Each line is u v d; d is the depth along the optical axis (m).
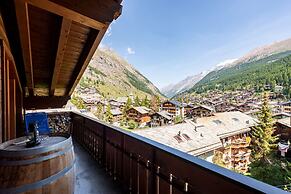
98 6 2.37
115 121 38.03
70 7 2.24
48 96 5.63
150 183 1.90
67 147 1.65
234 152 10.50
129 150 2.37
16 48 3.44
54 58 3.90
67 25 2.90
